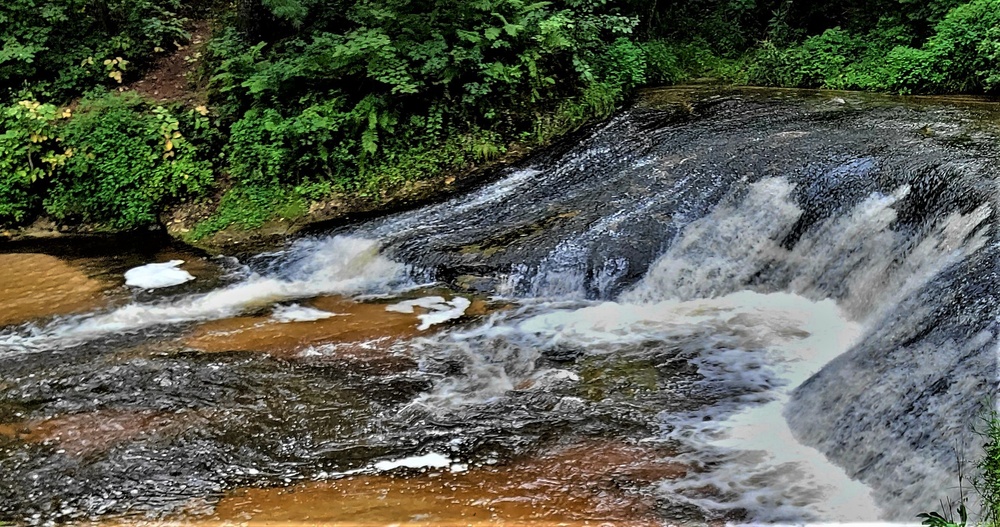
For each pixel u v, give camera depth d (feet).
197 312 25.54
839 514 14.78
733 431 17.84
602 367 20.97
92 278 28.48
